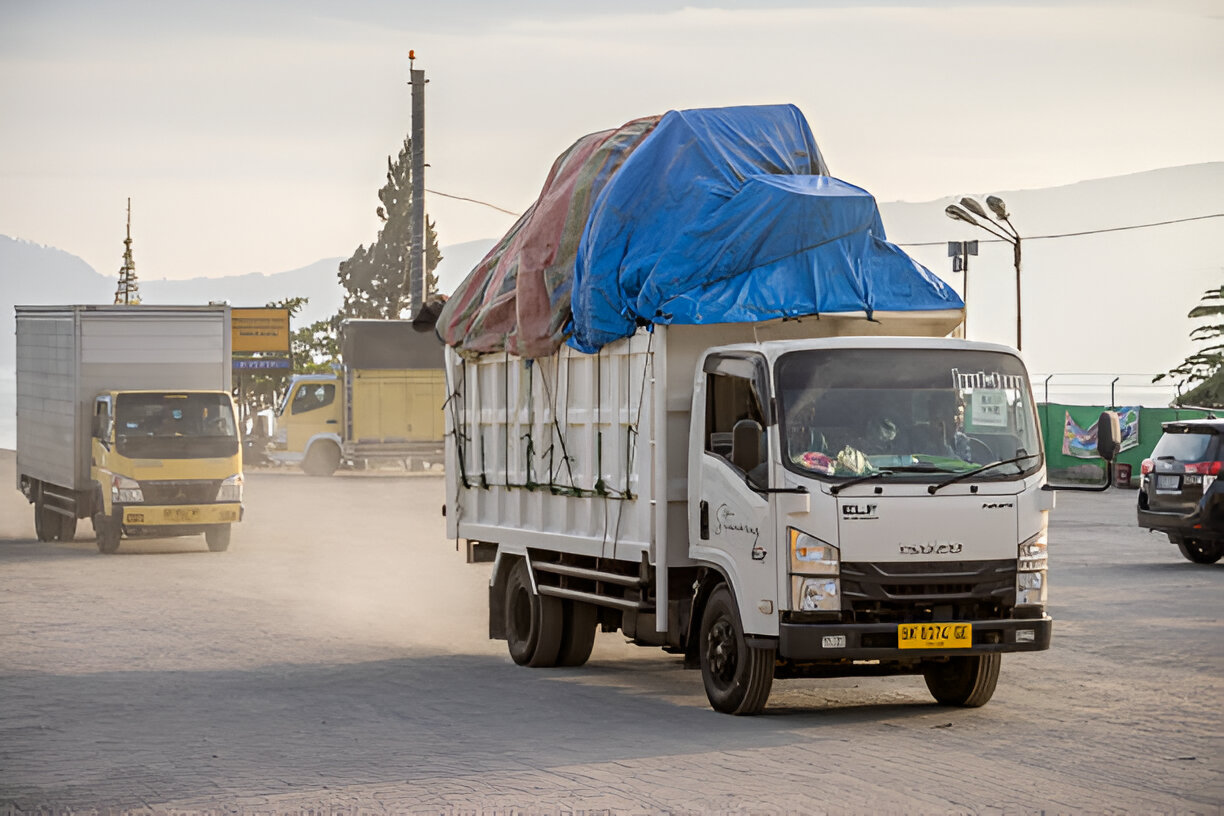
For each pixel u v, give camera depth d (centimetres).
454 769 928
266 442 5809
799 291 1166
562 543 1364
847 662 1123
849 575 1020
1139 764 921
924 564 1030
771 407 1045
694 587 1170
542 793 852
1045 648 1048
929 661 1130
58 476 2705
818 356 1062
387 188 8862
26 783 904
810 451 1038
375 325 5006
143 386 2631
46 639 1599
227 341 2655
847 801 821
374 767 940
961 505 1037
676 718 1113
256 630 1683
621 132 1345
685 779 883
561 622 1412
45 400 2795
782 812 799
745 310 1148
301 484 4625
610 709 1165
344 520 3306
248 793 870
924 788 853
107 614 1802
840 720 1095
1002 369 1084
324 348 8994
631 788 861
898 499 1028
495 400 1516
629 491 1223
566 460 1354
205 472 2522
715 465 1114
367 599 1978
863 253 1197
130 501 2488
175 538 2898
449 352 1620
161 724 1112
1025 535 1053
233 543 2780
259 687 1298
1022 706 1151
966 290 3838
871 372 1064
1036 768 909
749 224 1171
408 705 1195
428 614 1842
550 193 1387
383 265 8806
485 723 1103
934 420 1062
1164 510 2216
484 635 1670
